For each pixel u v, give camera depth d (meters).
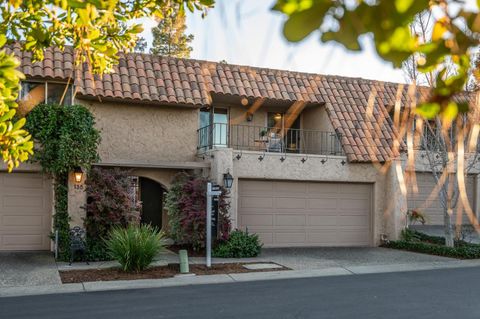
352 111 18.48
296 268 12.93
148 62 17.38
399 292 9.88
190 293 9.78
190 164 15.91
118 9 4.14
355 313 8.05
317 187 17.73
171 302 8.91
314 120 19.12
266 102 18.06
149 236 12.41
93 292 9.94
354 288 10.32
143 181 17.12
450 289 10.23
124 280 11.09
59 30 4.27
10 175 14.88
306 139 19.44
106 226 13.78
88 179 13.93
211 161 16.06
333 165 17.53
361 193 18.23
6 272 11.83
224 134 18.56
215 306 8.56
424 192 18.67
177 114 16.86
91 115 14.00
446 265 13.73
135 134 16.33
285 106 18.75
